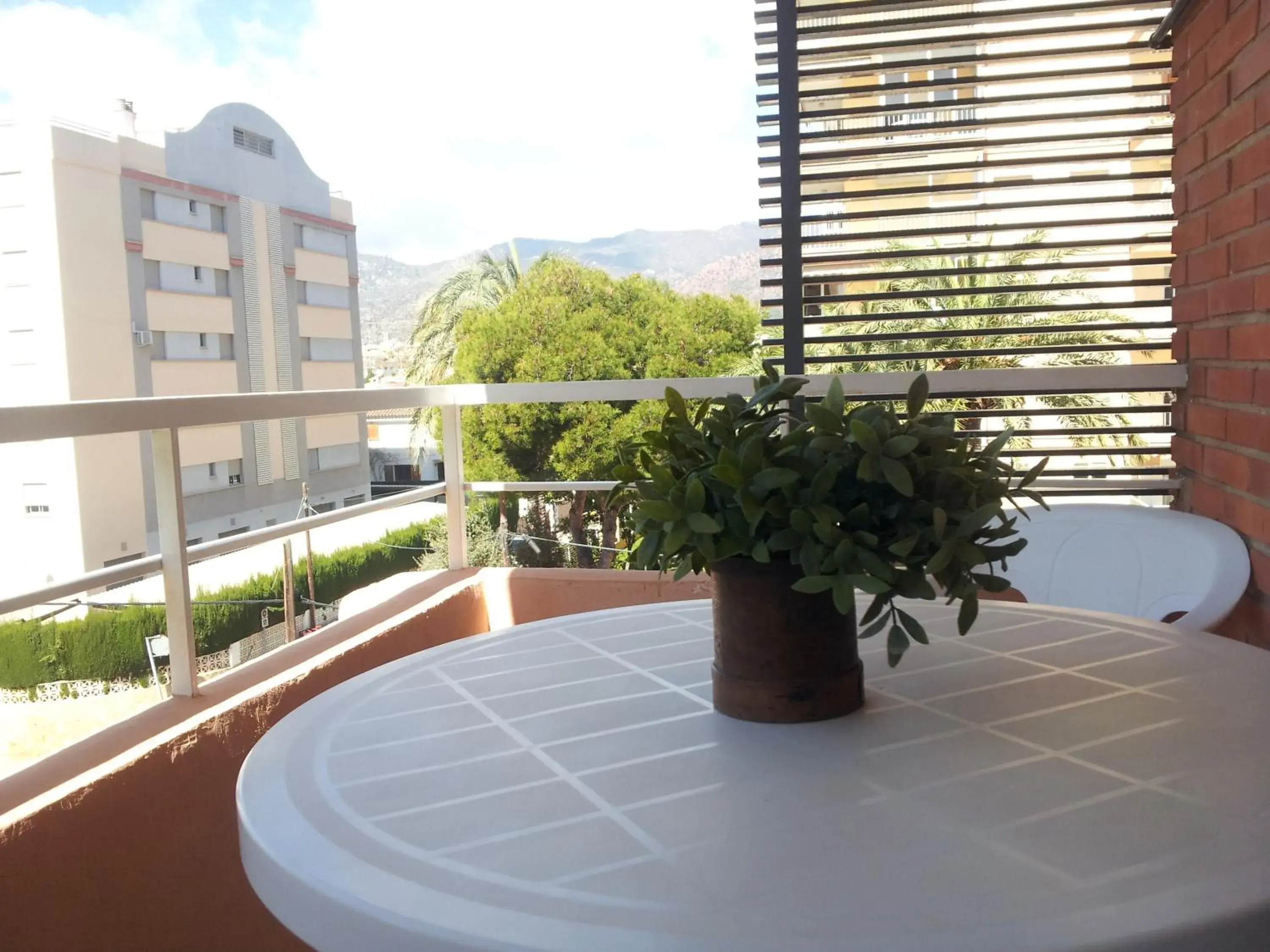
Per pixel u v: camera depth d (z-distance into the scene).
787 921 0.58
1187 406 2.24
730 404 0.99
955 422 0.95
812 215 2.56
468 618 2.53
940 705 0.96
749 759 0.84
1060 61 2.42
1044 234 2.94
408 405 2.42
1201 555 1.60
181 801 1.48
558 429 16.03
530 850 0.69
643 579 2.50
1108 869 0.63
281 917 0.68
